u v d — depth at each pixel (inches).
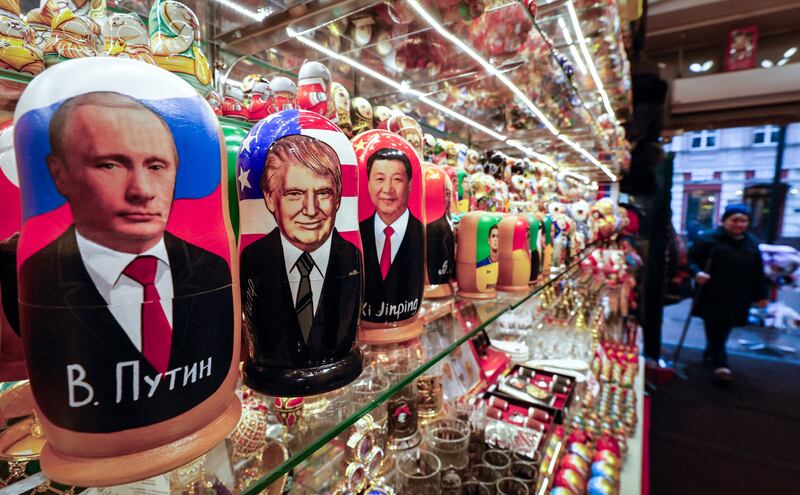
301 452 14.5
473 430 38.5
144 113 9.0
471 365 44.9
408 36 31.9
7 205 12.1
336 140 13.9
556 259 48.0
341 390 17.2
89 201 8.6
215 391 10.6
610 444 57.6
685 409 111.7
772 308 193.0
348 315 14.6
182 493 12.0
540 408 46.4
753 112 149.4
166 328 9.3
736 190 199.0
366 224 17.9
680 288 160.7
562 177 79.6
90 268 8.6
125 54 13.9
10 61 13.1
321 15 28.2
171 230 9.4
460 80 41.5
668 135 160.6
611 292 93.1
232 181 14.0
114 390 9.0
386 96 44.7
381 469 26.6
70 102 8.5
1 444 12.4
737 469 82.4
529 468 35.5
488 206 37.3
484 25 30.6
